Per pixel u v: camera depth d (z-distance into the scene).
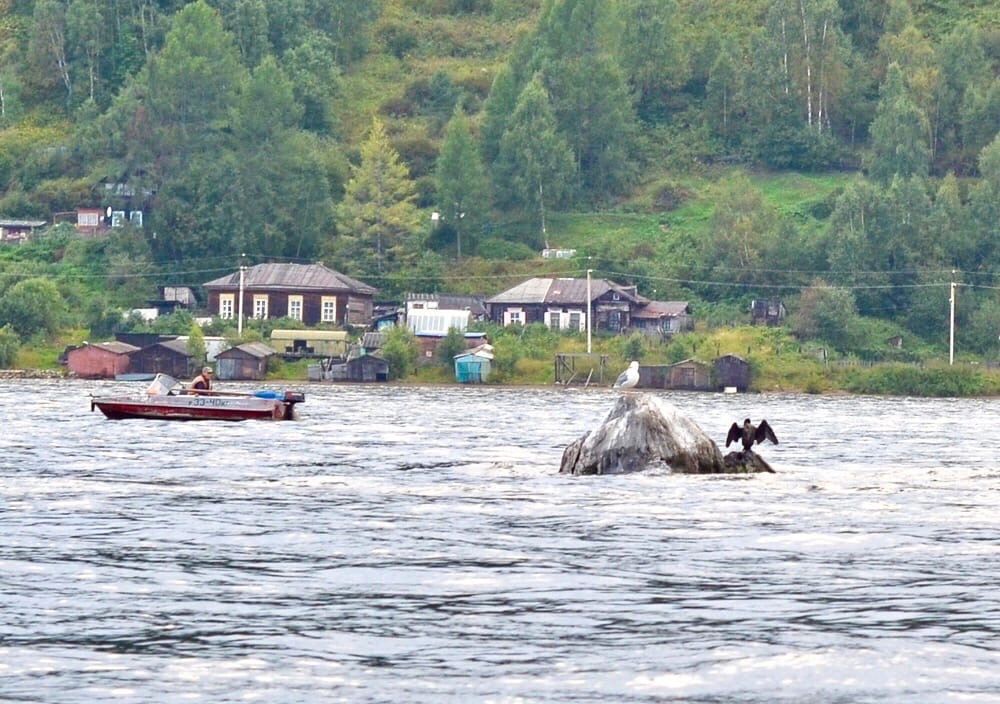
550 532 99.88
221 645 65.38
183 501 119.06
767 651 64.44
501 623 70.00
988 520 107.19
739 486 130.00
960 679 59.91
